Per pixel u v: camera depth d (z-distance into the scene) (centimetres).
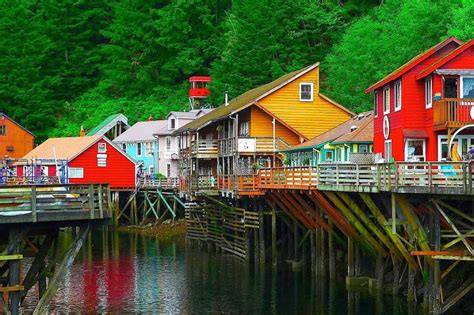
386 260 3080
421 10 5519
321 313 2834
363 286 3256
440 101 2973
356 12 7850
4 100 9288
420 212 2642
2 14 9775
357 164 2809
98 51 10125
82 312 2988
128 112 9219
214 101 8169
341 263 3644
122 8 9894
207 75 9438
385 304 2881
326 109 5266
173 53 9638
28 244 2358
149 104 9288
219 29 9650
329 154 4375
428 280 2623
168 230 5928
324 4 7944
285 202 3722
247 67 7656
